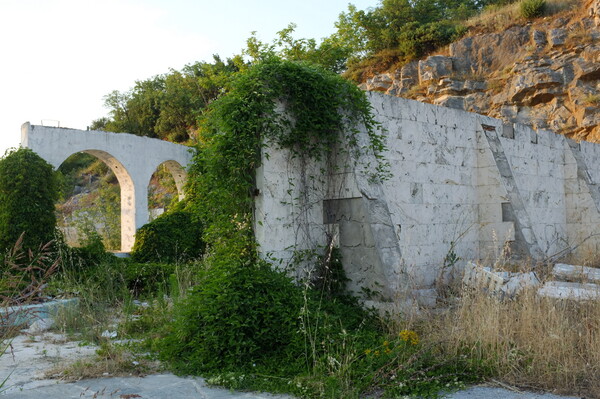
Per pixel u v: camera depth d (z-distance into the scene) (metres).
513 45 26.17
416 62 28.89
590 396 4.80
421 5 33.53
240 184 7.64
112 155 16.75
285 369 5.47
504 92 24.81
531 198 13.65
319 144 8.27
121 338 7.43
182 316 6.54
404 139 9.98
